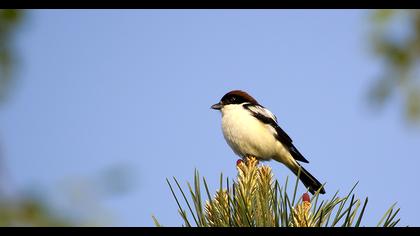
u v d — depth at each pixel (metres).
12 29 7.70
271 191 5.32
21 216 5.19
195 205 5.34
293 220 5.21
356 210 5.04
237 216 5.39
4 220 5.21
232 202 5.45
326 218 5.18
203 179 5.45
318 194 5.29
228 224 5.38
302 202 5.32
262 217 5.26
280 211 5.24
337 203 5.23
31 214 5.21
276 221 5.16
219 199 5.49
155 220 4.99
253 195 5.58
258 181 5.75
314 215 5.24
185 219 5.31
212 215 5.48
